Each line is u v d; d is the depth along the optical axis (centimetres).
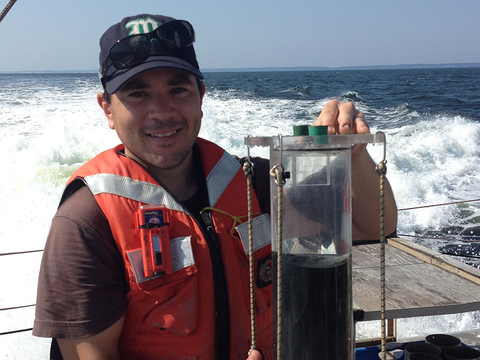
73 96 2348
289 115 1839
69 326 132
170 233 147
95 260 136
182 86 147
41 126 1300
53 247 137
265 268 156
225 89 3650
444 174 1054
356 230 171
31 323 437
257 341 152
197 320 144
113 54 141
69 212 141
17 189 863
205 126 1320
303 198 96
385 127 1652
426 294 202
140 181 150
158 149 148
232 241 155
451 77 6944
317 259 97
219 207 157
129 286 142
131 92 145
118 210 143
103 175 148
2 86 3612
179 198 160
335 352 99
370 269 237
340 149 95
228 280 149
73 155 1000
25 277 524
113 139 1068
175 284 142
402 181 968
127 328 144
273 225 98
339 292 98
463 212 825
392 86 4441
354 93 3319
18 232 702
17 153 980
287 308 99
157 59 142
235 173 166
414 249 258
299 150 93
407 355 181
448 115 2097
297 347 99
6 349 399
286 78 6706
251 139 100
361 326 430
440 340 192
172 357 141
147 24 144
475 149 1256
